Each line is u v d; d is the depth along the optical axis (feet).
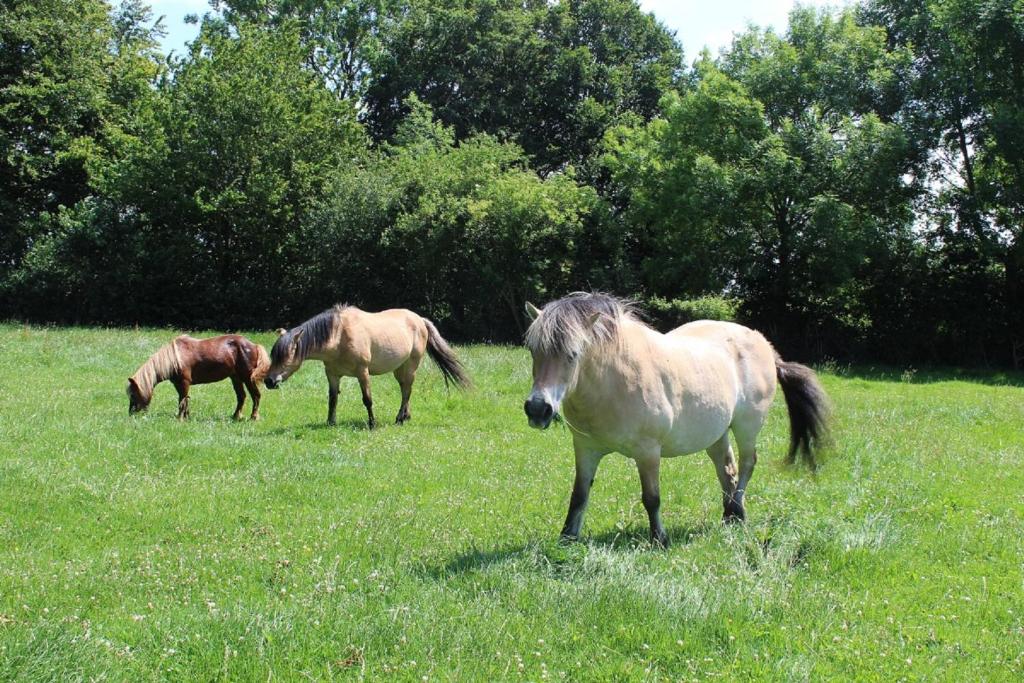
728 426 23.08
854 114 95.35
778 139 86.94
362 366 40.81
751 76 93.20
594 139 122.11
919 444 36.96
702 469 31.24
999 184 86.99
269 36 119.03
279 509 25.26
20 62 104.12
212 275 106.73
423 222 96.73
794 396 25.17
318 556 19.88
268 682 13.09
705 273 92.02
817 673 13.96
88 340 68.18
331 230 100.22
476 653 14.20
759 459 33.40
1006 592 18.12
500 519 24.22
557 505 26.09
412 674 13.52
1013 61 86.94
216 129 104.17
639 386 19.72
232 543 21.47
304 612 15.48
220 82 105.40
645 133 103.50
